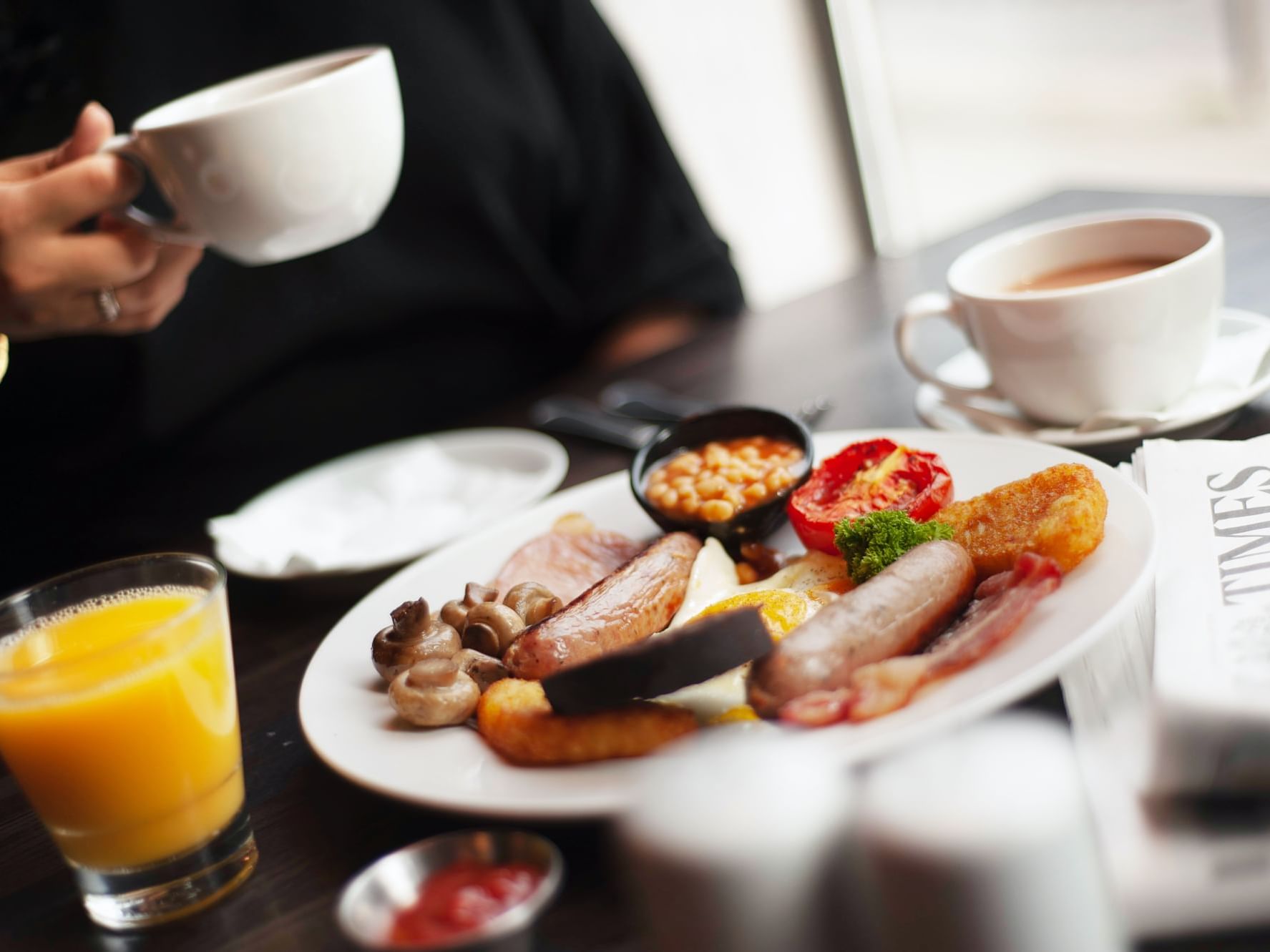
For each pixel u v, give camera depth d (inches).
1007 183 100.7
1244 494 25.0
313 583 31.4
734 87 71.9
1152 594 23.6
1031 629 22.9
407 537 32.2
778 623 24.1
